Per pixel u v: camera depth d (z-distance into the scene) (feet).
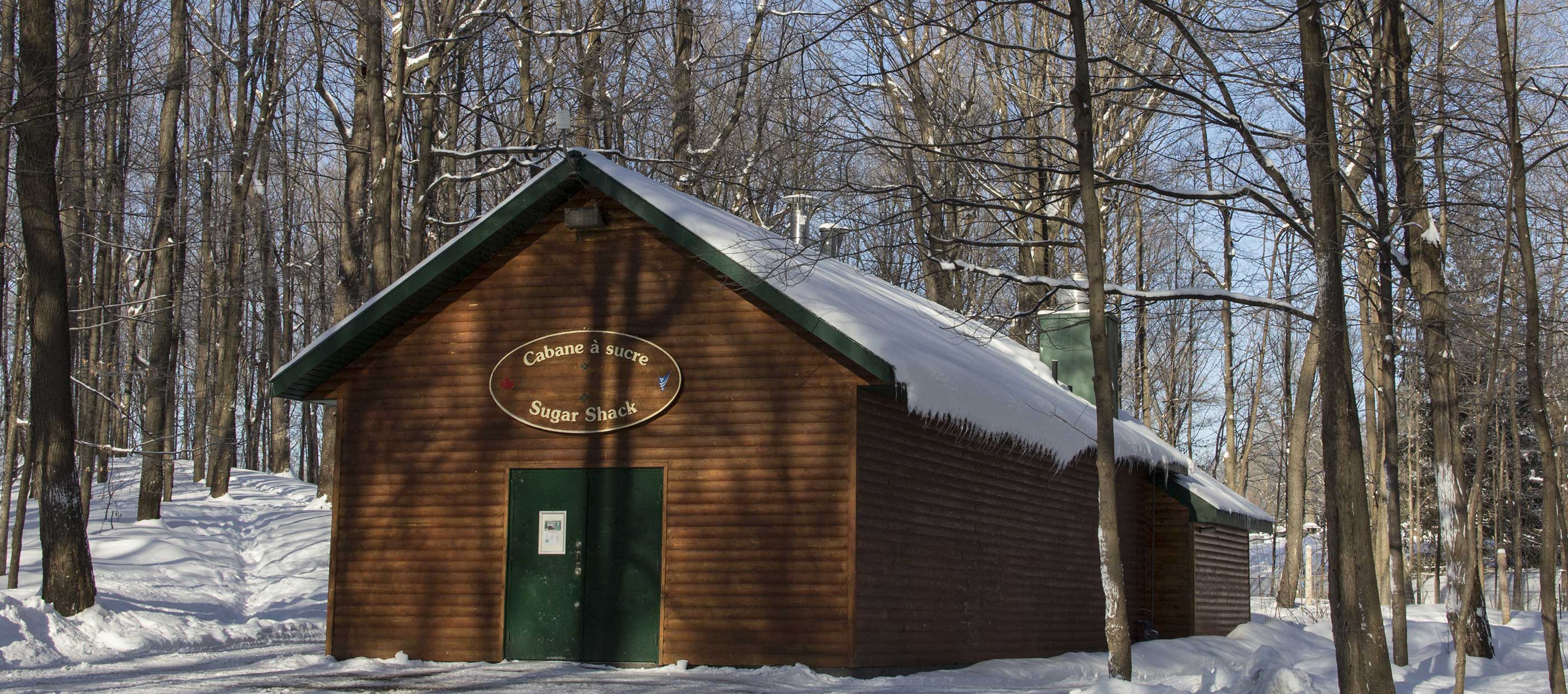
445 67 104.17
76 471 65.98
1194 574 83.51
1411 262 68.03
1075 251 110.63
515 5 111.75
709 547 52.80
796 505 52.01
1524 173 47.44
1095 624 73.51
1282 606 122.72
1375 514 160.86
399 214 101.24
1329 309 44.96
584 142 107.24
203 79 132.05
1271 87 54.75
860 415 52.13
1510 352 54.70
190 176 141.59
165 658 58.54
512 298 56.59
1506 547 179.01
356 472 57.16
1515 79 48.24
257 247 153.79
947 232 83.25
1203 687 49.26
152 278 136.98
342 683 45.96
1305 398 123.54
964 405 53.16
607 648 53.47
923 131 73.00
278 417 188.96
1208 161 62.64
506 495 55.47
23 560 90.99
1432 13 65.77
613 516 54.24
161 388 123.75
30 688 44.11
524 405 55.62
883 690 46.14
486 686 44.83
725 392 53.57
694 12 112.16
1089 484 74.49
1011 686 52.13
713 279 54.49
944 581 57.31
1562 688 46.60
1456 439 73.82
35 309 65.51
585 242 56.24
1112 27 77.00
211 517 129.59
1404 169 61.36
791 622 51.42
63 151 95.76
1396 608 67.72
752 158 95.45
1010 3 48.70
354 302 111.55
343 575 56.59
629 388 54.60
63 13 71.61
